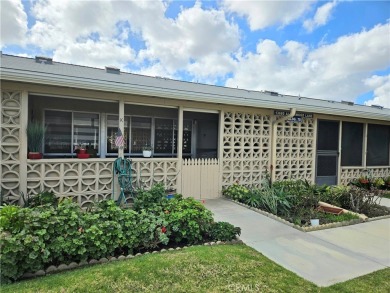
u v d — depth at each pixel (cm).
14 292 265
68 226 336
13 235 305
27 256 299
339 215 591
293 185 754
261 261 362
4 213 327
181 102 683
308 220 554
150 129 830
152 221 397
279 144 851
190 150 906
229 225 452
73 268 328
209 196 740
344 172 968
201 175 727
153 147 834
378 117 975
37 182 545
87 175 591
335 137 948
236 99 720
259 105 752
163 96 622
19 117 523
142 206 484
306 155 894
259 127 815
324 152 928
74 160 575
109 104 774
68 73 625
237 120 786
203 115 907
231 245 418
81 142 743
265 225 527
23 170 527
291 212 596
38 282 287
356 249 428
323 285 313
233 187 743
